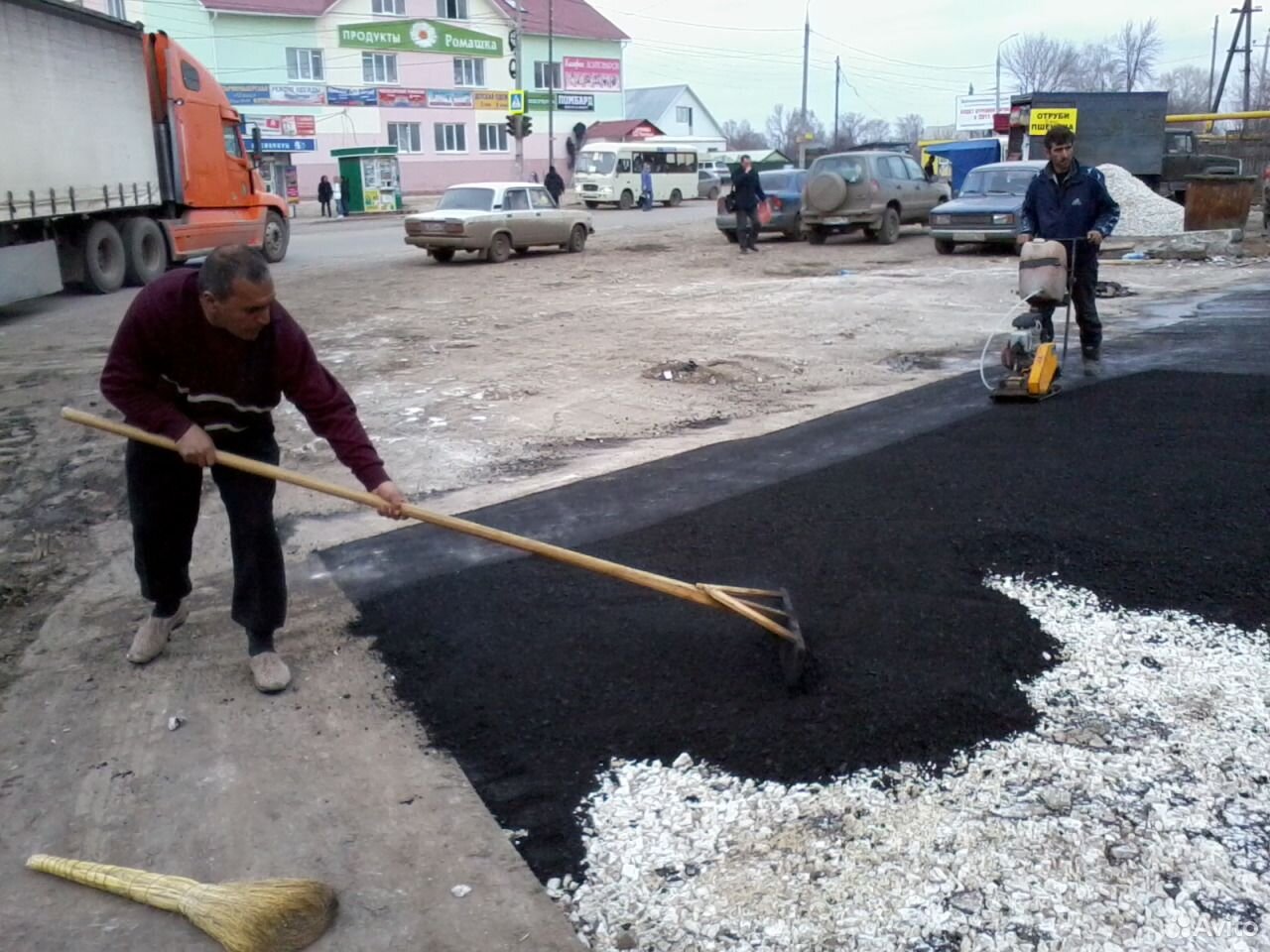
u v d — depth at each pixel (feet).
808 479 18.88
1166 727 10.64
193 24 153.17
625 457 21.56
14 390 29.53
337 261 69.62
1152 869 8.70
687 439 22.90
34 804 10.28
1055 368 24.06
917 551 15.20
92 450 23.13
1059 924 8.19
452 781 10.43
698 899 8.70
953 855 9.00
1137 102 83.25
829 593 14.03
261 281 10.43
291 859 9.37
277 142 160.76
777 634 11.56
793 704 11.33
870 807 9.65
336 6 162.71
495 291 51.26
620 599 14.19
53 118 45.47
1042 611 13.21
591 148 134.72
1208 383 24.40
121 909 8.82
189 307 10.74
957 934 8.16
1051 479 17.95
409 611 14.17
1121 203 64.39
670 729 11.06
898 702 11.21
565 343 35.19
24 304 49.26
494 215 64.85
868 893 8.63
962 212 59.82
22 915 8.78
